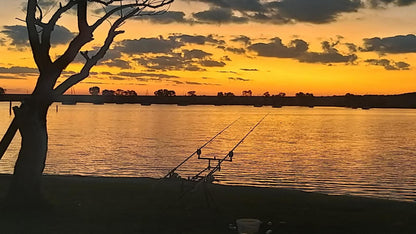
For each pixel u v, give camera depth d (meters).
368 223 10.54
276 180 29.91
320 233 9.55
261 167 36.25
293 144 60.12
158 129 85.88
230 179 29.97
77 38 10.94
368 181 29.95
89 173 31.41
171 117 154.75
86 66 11.17
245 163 38.75
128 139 61.94
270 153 47.97
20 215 10.27
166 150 48.38
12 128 10.96
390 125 117.06
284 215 11.25
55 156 40.94
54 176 18.70
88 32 11.02
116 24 11.48
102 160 39.00
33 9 10.70
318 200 13.66
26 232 8.95
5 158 37.00
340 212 11.84
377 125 116.69
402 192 25.98
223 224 10.03
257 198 13.70
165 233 9.15
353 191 26.16
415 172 34.34
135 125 99.06
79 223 9.77
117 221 10.06
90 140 58.94
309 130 93.12
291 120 145.88
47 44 10.81
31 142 10.74
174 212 11.16
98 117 140.38
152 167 35.09
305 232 9.61
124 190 14.41
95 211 11.03
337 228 10.01
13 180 10.83
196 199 13.11
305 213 11.59
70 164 36.19
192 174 31.72
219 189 15.61
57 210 10.94
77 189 14.47
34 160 10.79
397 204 13.16
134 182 16.58
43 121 10.91
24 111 10.75
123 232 9.16
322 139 69.50
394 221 10.78
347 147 56.38
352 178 31.11
